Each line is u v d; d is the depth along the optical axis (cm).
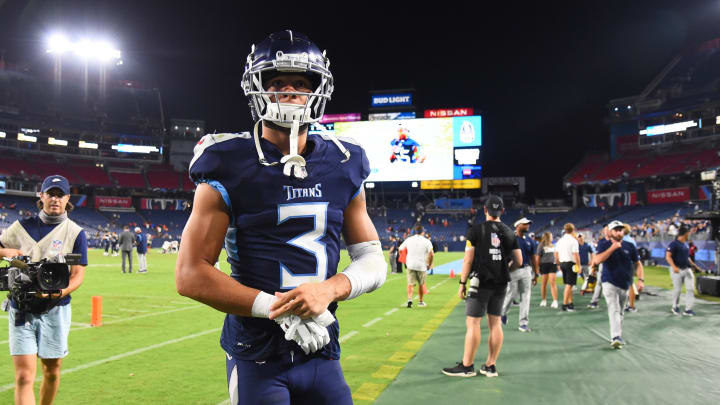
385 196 6519
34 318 343
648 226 3259
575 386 508
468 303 550
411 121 4469
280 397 164
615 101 5612
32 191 5278
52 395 362
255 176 162
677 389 499
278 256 163
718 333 788
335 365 180
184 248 158
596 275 1215
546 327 841
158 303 1073
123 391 473
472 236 551
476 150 4338
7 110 5434
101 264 2295
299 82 173
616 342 672
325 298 155
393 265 2091
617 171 5397
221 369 553
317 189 170
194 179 164
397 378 532
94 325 812
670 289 1448
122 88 6438
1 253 357
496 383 517
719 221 1466
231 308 154
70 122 5925
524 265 809
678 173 4725
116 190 5897
